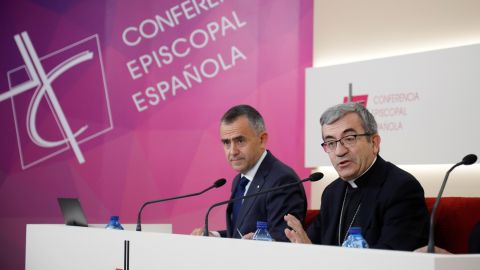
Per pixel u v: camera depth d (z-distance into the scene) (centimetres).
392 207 269
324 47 555
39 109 608
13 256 597
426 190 484
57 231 297
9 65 610
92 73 611
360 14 538
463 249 265
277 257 184
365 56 531
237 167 342
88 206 601
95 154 604
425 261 148
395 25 516
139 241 241
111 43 611
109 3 613
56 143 606
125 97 607
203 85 593
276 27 573
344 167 281
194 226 583
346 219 291
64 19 615
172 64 602
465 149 454
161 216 593
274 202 323
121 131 605
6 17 613
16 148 604
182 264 219
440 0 492
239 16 586
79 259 277
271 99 570
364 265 161
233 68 585
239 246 198
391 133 493
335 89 527
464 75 458
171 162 595
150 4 609
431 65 475
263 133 346
